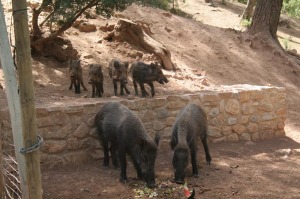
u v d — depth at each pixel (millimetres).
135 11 10547
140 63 6223
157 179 5293
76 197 4816
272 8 11406
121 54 8398
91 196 4852
